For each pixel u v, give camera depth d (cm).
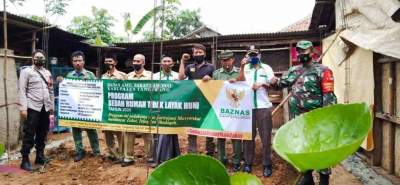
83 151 590
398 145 511
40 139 568
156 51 1081
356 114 53
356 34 562
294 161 49
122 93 537
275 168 530
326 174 414
